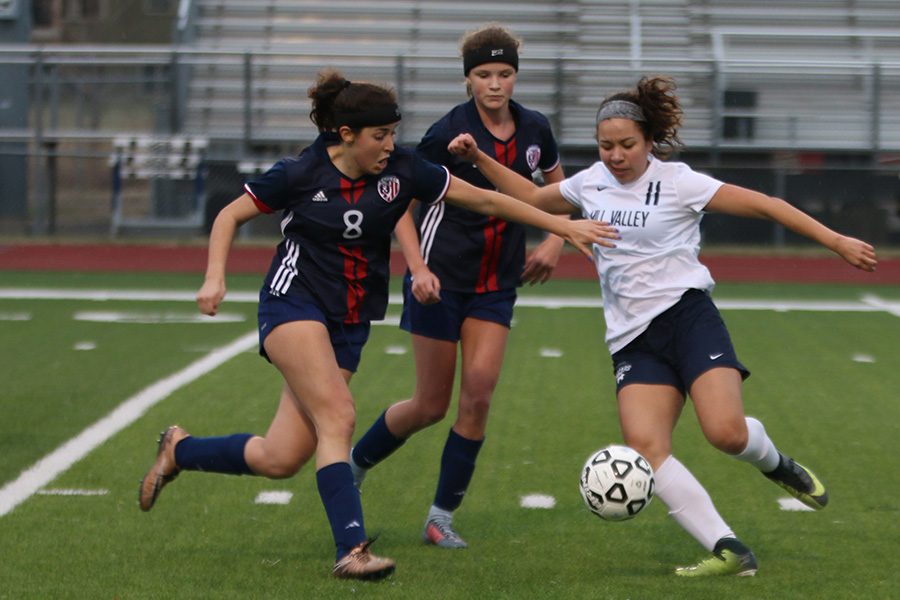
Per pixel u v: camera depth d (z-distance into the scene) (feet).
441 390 67.05
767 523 68.90
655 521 69.36
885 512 71.20
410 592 54.29
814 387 110.93
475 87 66.18
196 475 78.48
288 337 56.59
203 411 97.66
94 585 55.36
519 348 130.62
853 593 54.75
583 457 84.58
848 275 207.21
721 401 56.59
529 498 74.43
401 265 221.46
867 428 94.27
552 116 250.78
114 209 245.65
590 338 137.80
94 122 255.50
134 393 104.53
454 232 66.18
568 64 256.73
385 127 55.47
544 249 68.44
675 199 59.21
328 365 56.49
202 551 61.87
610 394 106.32
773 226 236.63
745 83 253.85
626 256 59.82
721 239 237.45
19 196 247.29
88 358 122.01
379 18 292.81
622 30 287.69
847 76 254.27
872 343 136.46
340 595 53.57
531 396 105.29
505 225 66.28
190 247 238.48
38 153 241.76
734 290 188.44
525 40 287.89
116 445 86.17
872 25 287.89
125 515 69.05
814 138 251.80
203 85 268.21
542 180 76.18
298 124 263.29
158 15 344.08
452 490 65.31
